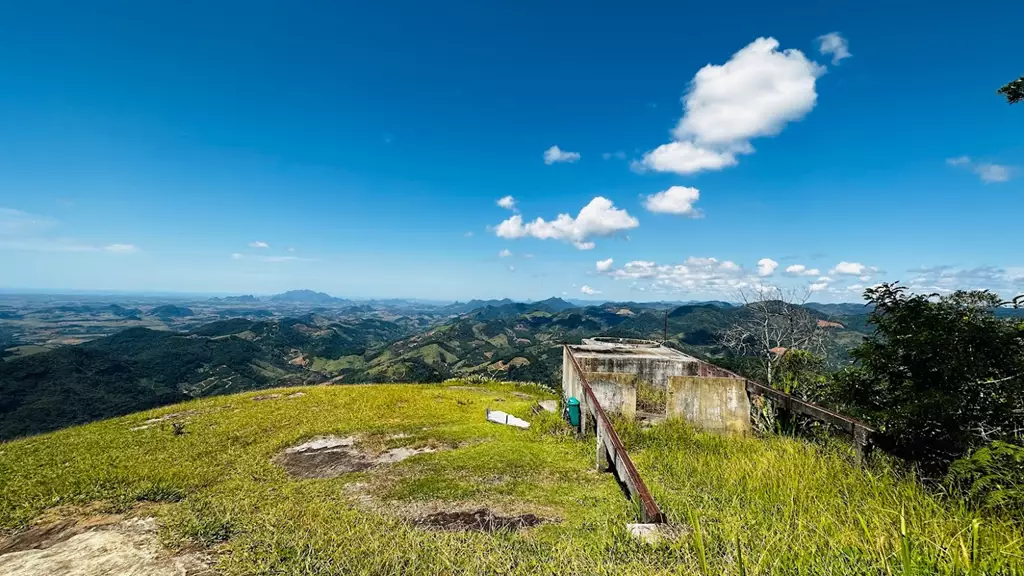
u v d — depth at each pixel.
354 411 10.62
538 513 4.82
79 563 3.81
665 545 3.48
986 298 5.28
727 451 6.27
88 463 7.04
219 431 8.95
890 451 5.08
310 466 7.00
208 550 3.96
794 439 6.75
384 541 3.96
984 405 4.96
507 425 9.20
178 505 5.18
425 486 5.70
